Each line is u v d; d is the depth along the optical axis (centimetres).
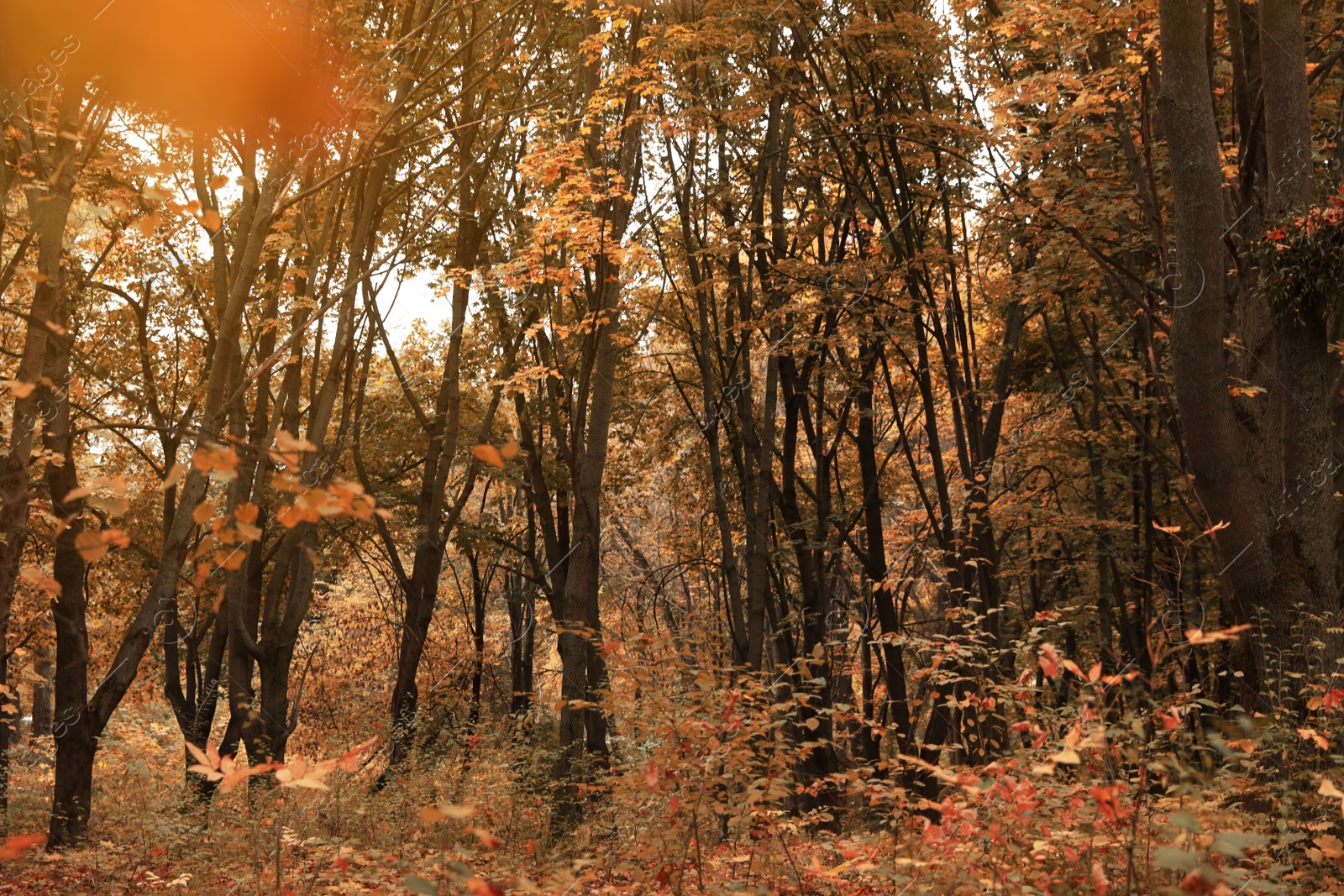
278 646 1315
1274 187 802
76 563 1039
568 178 909
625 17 1062
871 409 1442
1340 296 759
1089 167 1138
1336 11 1104
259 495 1143
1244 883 286
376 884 536
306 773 247
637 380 2005
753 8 1094
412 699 1551
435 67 1373
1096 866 297
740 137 1491
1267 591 736
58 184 786
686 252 1445
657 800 505
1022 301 1224
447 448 1603
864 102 1205
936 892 375
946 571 1122
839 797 770
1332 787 287
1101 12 858
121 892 639
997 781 358
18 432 778
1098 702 321
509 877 468
